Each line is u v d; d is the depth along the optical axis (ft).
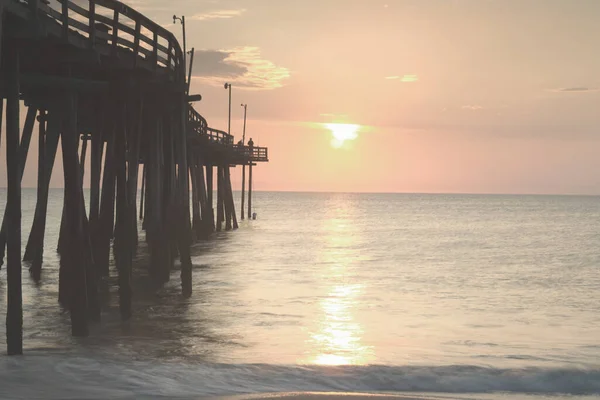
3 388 29.43
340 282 84.12
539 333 54.24
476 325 57.57
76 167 42.57
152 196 67.36
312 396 29.55
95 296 49.06
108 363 35.42
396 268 103.60
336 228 216.33
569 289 83.05
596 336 53.11
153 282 70.28
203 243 137.69
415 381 36.06
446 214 367.66
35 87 43.19
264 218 282.97
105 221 63.62
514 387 35.78
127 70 48.57
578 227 245.24
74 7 39.01
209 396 29.63
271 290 74.23
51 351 40.98
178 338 47.62
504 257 127.54
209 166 160.45
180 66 60.80
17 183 35.37
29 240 89.71
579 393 34.99
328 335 51.19
